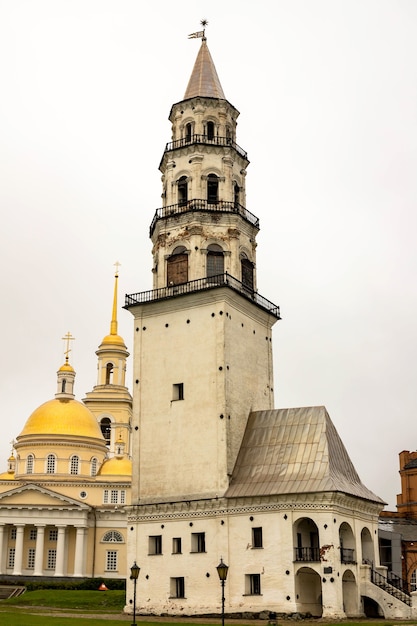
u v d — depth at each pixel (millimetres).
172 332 70500
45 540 113000
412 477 107812
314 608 60406
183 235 73250
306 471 62062
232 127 79125
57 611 64312
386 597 59500
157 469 67562
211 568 62125
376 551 65875
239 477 64188
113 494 118688
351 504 62094
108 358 138375
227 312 68625
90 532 114188
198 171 74750
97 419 133750
